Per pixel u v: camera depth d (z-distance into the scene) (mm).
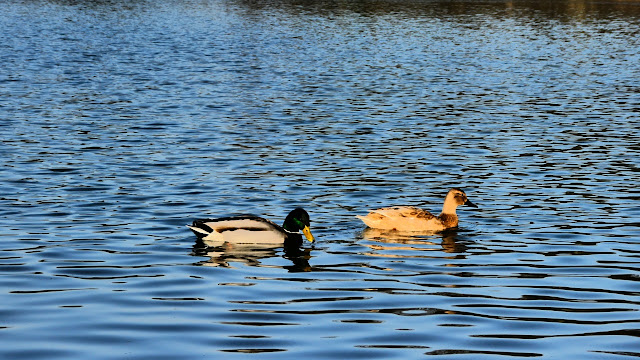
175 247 16734
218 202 20922
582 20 94750
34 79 47062
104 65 54625
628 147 29438
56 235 17547
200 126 33438
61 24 86125
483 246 17094
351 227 18688
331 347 11328
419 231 18250
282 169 25312
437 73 52906
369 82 48188
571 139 31062
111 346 11312
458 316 12703
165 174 24375
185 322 12320
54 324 12188
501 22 91812
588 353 11219
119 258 15875
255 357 10945
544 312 12938
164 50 64562
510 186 23172
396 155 27812
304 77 50188
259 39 74250
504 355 11117
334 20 94188
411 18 96250
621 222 19078
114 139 30281
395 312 12867
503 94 43906
